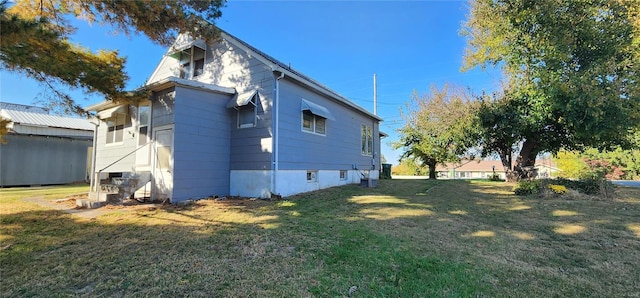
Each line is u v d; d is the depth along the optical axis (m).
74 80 5.95
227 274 3.58
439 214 6.98
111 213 6.93
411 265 3.87
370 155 16.84
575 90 11.07
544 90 12.52
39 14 6.31
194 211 7.15
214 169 9.48
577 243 4.87
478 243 4.87
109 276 3.54
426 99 21.16
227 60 10.66
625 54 11.27
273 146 9.25
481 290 3.21
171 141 8.45
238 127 9.98
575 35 11.85
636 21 11.30
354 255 4.21
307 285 3.31
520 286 3.32
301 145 10.64
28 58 5.04
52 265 3.87
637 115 10.30
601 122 11.29
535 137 15.35
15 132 14.38
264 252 4.35
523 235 5.33
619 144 13.46
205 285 3.29
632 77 10.49
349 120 14.52
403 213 7.02
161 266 3.82
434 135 20.33
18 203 8.52
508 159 17.45
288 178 9.86
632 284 3.37
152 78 13.27
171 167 8.33
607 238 5.12
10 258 4.12
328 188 11.80
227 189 9.89
